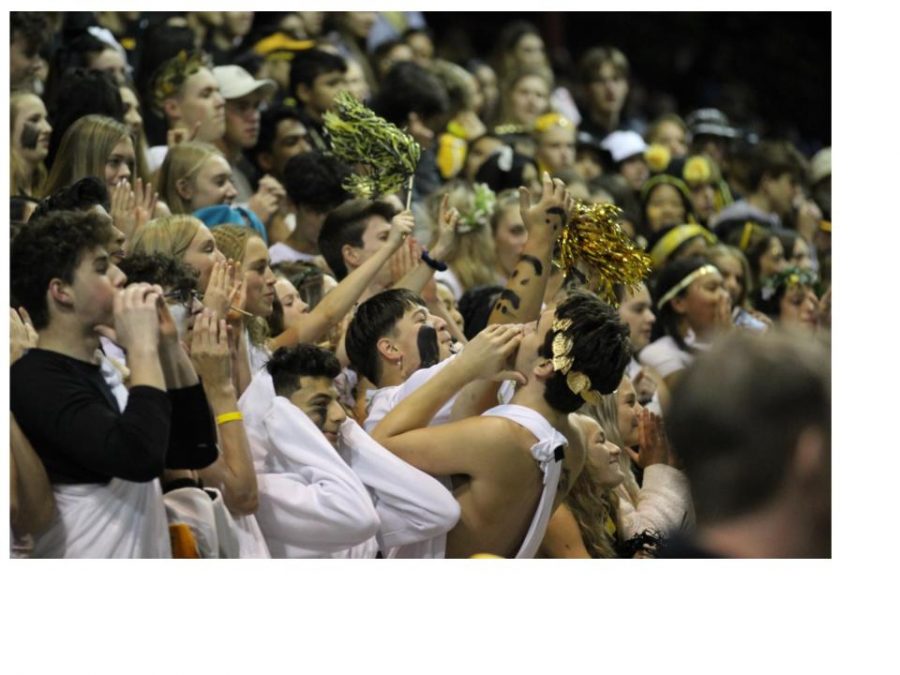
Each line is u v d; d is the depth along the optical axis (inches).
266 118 461.4
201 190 373.7
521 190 303.0
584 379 268.8
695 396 153.9
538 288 297.6
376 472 264.4
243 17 562.9
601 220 307.7
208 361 252.4
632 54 919.0
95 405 218.2
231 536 252.8
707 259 486.3
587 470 303.1
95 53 428.5
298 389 264.1
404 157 333.7
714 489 152.9
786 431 150.7
